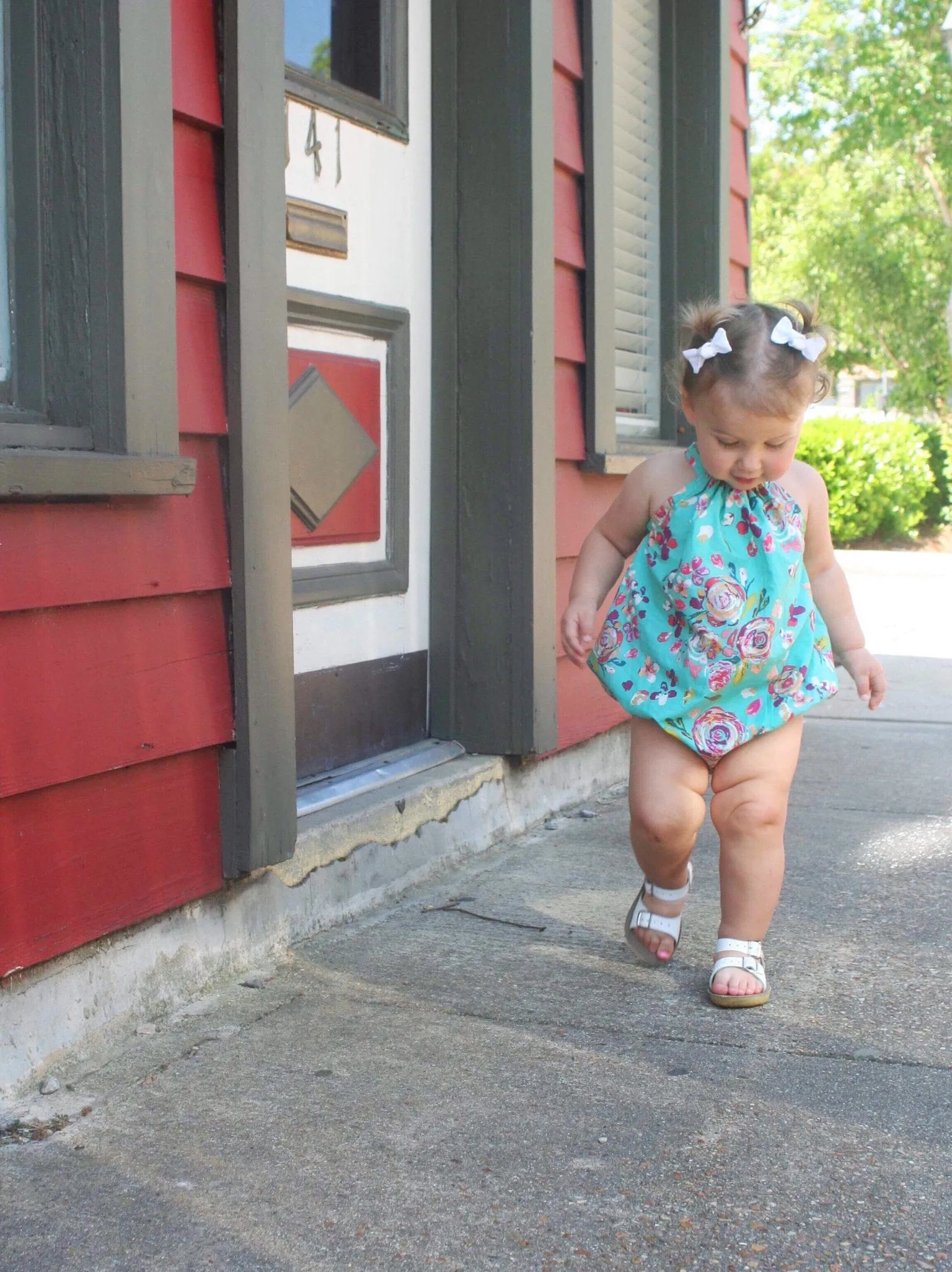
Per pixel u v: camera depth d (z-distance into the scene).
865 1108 2.19
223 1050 2.41
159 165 2.33
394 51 3.58
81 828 2.32
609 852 3.79
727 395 2.42
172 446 2.39
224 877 2.69
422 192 3.74
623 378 5.12
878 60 20.59
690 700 2.66
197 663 2.57
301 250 3.25
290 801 2.80
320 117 3.30
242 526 2.61
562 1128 2.12
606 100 4.23
